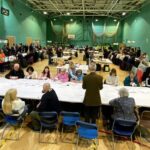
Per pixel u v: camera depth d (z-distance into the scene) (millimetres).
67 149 3404
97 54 15094
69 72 5852
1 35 11711
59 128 4102
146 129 4176
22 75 5789
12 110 3492
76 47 22594
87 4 15617
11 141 3598
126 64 11664
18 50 12508
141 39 14547
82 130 3049
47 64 13469
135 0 13133
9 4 12688
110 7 16188
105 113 4320
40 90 4383
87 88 3619
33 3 15664
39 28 20078
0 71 9609
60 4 15703
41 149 3377
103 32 22844
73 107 4434
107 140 3732
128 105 3383
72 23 23062
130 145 3598
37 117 3926
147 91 4633
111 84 5207
